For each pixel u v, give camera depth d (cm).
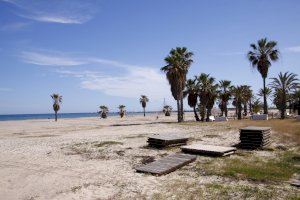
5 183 1288
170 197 1011
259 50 5319
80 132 3678
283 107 5450
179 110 5100
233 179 1212
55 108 9425
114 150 2019
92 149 2094
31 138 3059
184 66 5094
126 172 1394
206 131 3014
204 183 1165
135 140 2486
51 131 4175
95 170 1458
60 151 2069
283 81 5616
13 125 6794
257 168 1388
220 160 1584
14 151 2155
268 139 2017
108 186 1178
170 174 1330
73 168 1519
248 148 1928
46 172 1455
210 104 6228
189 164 1510
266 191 1038
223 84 7300
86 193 1101
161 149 1994
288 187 1088
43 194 1120
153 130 3466
